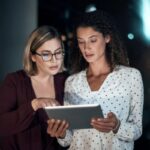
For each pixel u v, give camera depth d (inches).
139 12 297.9
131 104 96.0
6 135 98.6
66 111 87.8
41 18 274.4
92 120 88.3
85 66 104.3
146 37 295.1
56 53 98.8
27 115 95.1
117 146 94.2
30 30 232.1
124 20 294.0
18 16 230.4
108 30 98.0
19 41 228.8
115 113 94.3
